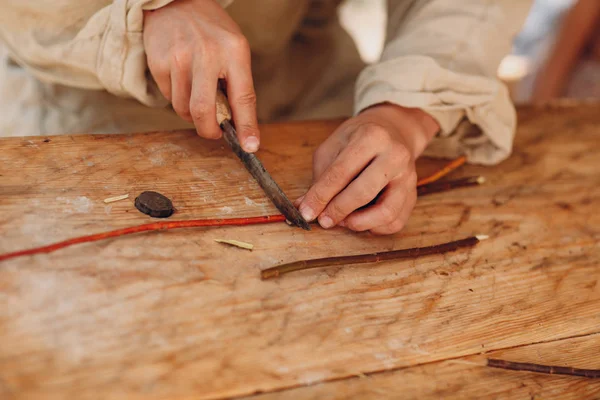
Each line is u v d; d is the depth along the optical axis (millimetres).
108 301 570
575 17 1655
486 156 810
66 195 636
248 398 546
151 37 683
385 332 604
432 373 587
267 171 699
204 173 694
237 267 619
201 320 576
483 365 601
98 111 863
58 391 521
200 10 681
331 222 664
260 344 573
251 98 669
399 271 656
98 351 543
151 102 752
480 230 725
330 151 696
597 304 667
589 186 812
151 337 558
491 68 779
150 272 596
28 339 539
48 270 577
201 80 654
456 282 660
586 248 726
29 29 729
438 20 769
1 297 555
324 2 1053
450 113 765
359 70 1080
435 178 777
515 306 650
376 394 566
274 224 666
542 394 593
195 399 537
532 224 744
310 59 1081
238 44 663
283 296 608
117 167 676
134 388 532
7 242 587
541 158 847
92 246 600
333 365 574
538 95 1805
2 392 515
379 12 1992
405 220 688
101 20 702
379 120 712
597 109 957
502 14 778
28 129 849
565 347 628
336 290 624
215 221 645
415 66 733
